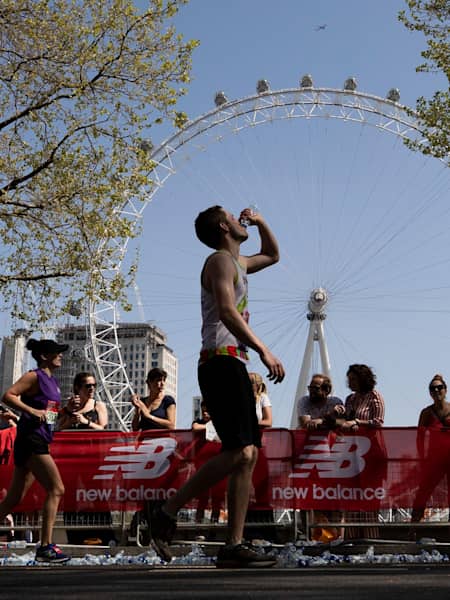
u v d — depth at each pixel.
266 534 7.57
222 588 2.71
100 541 7.76
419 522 7.32
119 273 16.45
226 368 3.98
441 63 16.55
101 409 8.91
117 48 15.83
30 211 15.96
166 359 74.50
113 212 16.30
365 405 8.02
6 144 15.73
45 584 2.95
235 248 4.34
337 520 7.48
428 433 7.47
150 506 7.66
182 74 16.16
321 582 2.97
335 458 7.53
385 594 2.42
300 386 37.38
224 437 3.97
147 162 16.30
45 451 6.00
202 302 4.17
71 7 15.73
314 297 37.94
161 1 15.76
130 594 2.47
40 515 7.80
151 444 7.80
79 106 15.75
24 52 15.55
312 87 37.72
